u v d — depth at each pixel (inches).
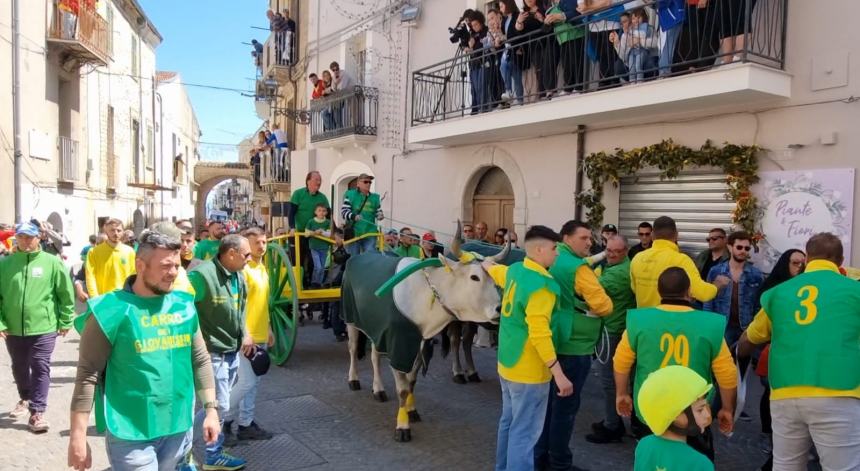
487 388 296.0
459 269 210.4
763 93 298.2
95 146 820.0
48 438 226.8
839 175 289.3
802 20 302.2
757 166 317.4
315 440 225.5
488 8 473.4
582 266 181.6
